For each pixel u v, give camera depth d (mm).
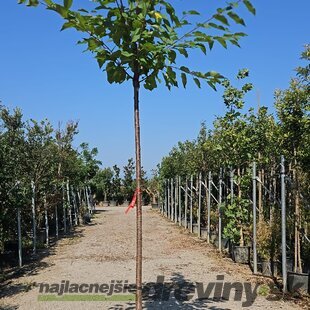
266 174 9250
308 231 7102
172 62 2854
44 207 11836
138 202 3004
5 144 8820
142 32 2719
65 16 2453
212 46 2719
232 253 9047
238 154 8914
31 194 10477
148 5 2633
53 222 15008
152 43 2781
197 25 2609
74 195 17656
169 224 17125
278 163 8352
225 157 9609
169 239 12469
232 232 8961
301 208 6816
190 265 8492
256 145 8641
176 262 8828
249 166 8852
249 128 8797
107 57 2809
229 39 2658
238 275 7527
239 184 9008
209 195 11602
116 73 2914
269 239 7773
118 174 36344
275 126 8148
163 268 8203
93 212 25531
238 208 8961
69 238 13273
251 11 2371
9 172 8664
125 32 2693
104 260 9242
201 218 13883
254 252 7711
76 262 9055
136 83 2977
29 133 12211
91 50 2807
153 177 29047
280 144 7648
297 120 6609
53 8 2467
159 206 24828
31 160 11742
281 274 7434
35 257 9820
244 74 8883
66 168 16172
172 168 20328
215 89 2965
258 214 9000
